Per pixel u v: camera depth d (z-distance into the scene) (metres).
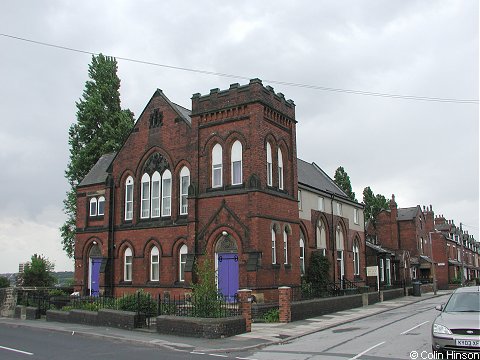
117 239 33.62
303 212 35.62
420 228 64.38
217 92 28.45
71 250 46.53
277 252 27.25
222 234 26.80
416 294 44.25
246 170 26.70
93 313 23.53
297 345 16.67
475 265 100.12
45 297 29.47
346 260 42.25
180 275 30.09
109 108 47.19
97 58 47.69
